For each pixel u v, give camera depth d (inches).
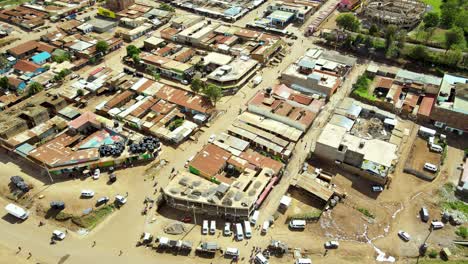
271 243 3966.5
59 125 5492.1
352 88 6422.2
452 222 4244.6
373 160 4756.4
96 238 4101.9
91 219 4281.5
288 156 5000.0
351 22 7824.8
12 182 4731.8
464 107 5364.2
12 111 5708.7
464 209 4384.8
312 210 4407.0
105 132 5364.2
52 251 3976.4
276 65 7106.3
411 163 4992.6
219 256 3922.2
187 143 5354.3
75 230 4195.4
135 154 4965.6
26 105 5816.9
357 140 4970.5
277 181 4744.1
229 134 5423.2
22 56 7381.9
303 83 6358.3
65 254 3946.9
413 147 5241.1
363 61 7253.9
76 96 6171.3
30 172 4923.7
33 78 6624.0
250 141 5285.4
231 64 6766.7
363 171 4744.1
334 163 4960.6
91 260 3885.3
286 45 7711.6
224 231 4138.8
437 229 4180.6
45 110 5659.5
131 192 4618.6
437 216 4325.8
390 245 4030.5
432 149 5187.0
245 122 5570.9
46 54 7313.0
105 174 4874.5
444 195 4557.1
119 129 5359.3
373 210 4394.7
